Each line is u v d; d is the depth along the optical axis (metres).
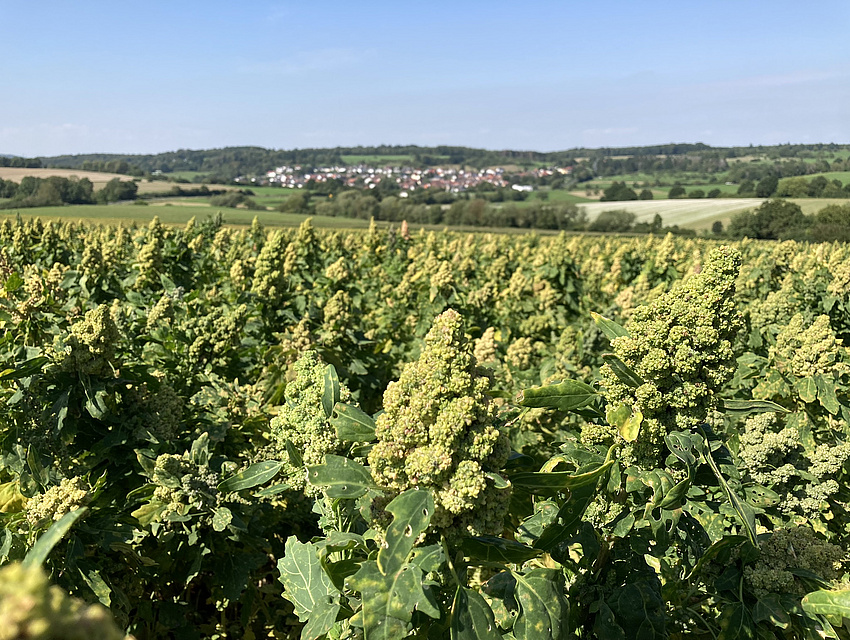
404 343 10.83
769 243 33.69
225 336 6.73
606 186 156.88
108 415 4.42
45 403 4.23
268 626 4.74
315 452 2.98
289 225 75.75
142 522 3.94
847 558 3.54
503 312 12.68
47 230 19.05
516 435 6.32
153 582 4.52
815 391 5.40
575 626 2.92
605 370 3.05
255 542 4.39
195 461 4.37
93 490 3.75
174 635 4.40
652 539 3.05
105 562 3.72
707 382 2.94
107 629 1.14
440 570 2.41
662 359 2.84
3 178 107.12
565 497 2.73
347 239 26.48
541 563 3.05
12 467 4.18
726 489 2.76
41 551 1.51
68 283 10.99
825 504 3.82
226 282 14.16
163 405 4.61
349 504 2.97
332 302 8.17
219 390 6.07
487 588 2.60
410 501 2.13
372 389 8.47
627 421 2.83
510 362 8.14
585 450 3.04
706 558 2.89
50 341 5.87
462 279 16.22
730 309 2.91
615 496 3.12
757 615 2.85
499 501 2.30
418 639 2.46
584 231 86.38
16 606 1.02
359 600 2.53
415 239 30.19
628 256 21.62
